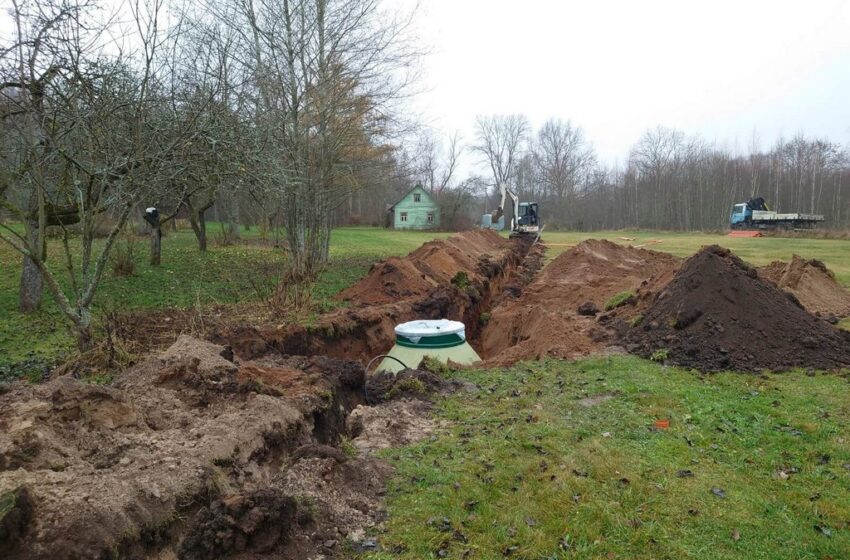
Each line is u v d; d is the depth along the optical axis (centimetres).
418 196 5681
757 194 5441
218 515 291
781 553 324
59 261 1464
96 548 239
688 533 341
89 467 302
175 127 828
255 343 742
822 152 5359
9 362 685
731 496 383
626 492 383
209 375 455
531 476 402
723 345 712
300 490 349
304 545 305
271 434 388
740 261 891
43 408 332
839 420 508
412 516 348
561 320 848
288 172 1226
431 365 684
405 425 498
